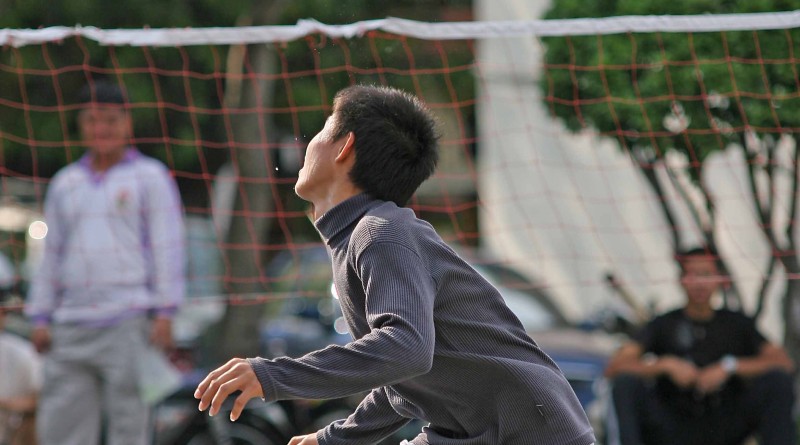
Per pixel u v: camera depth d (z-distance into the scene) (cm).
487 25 2009
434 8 4959
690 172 2506
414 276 1117
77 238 2342
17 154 4547
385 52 3203
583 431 1206
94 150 2384
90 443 2353
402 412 1294
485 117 3712
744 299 2941
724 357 2442
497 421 1202
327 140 1225
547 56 2533
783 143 2466
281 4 3338
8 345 2519
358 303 1168
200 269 3538
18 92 4497
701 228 2569
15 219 3572
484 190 3800
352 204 1205
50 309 2378
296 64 4034
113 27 4209
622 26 2009
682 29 2003
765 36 2350
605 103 2455
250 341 3144
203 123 4494
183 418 2658
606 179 3291
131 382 2322
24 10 4144
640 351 2461
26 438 2511
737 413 2416
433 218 4328
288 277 3575
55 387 2338
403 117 1227
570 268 3488
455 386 1196
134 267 2338
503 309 1216
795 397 2438
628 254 3297
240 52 3334
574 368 2891
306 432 2725
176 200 2389
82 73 4312
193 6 4209
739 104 2320
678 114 2400
